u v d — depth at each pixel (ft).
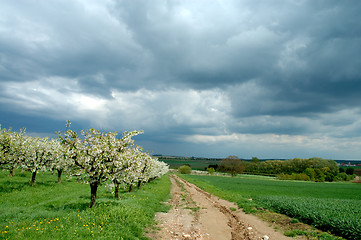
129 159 61.98
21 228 36.50
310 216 57.82
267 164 495.41
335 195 140.77
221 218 66.95
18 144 89.04
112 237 37.29
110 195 81.61
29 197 70.95
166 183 173.27
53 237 33.71
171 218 60.59
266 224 59.82
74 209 52.44
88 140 59.31
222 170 422.41
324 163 417.90
